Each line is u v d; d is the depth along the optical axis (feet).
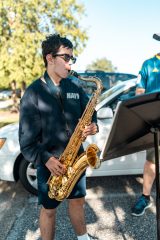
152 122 5.91
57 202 7.47
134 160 12.40
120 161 12.35
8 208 11.84
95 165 6.45
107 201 12.00
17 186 14.10
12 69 43.73
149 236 9.48
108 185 13.57
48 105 6.93
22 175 12.41
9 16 43.78
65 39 6.87
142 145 6.57
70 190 7.22
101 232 9.79
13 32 43.34
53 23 47.42
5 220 10.91
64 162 7.22
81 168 7.10
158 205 6.72
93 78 7.88
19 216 11.14
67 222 10.50
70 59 6.84
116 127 5.42
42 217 7.71
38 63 44.60
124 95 12.53
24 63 43.83
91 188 13.30
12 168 12.31
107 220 10.54
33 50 43.65
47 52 6.88
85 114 7.39
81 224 8.19
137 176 14.51
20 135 6.95
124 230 9.87
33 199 12.49
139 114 5.57
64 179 7.24
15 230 10.20
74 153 7.30
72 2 47.85
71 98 7.29
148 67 10.13
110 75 22.98
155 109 5.65
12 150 12.26
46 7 45.88
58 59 6.77
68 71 6.89
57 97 7.06
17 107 52.42
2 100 80.43
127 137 5.93
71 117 7.23
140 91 10.27
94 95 7.68
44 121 6.96
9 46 44.21
